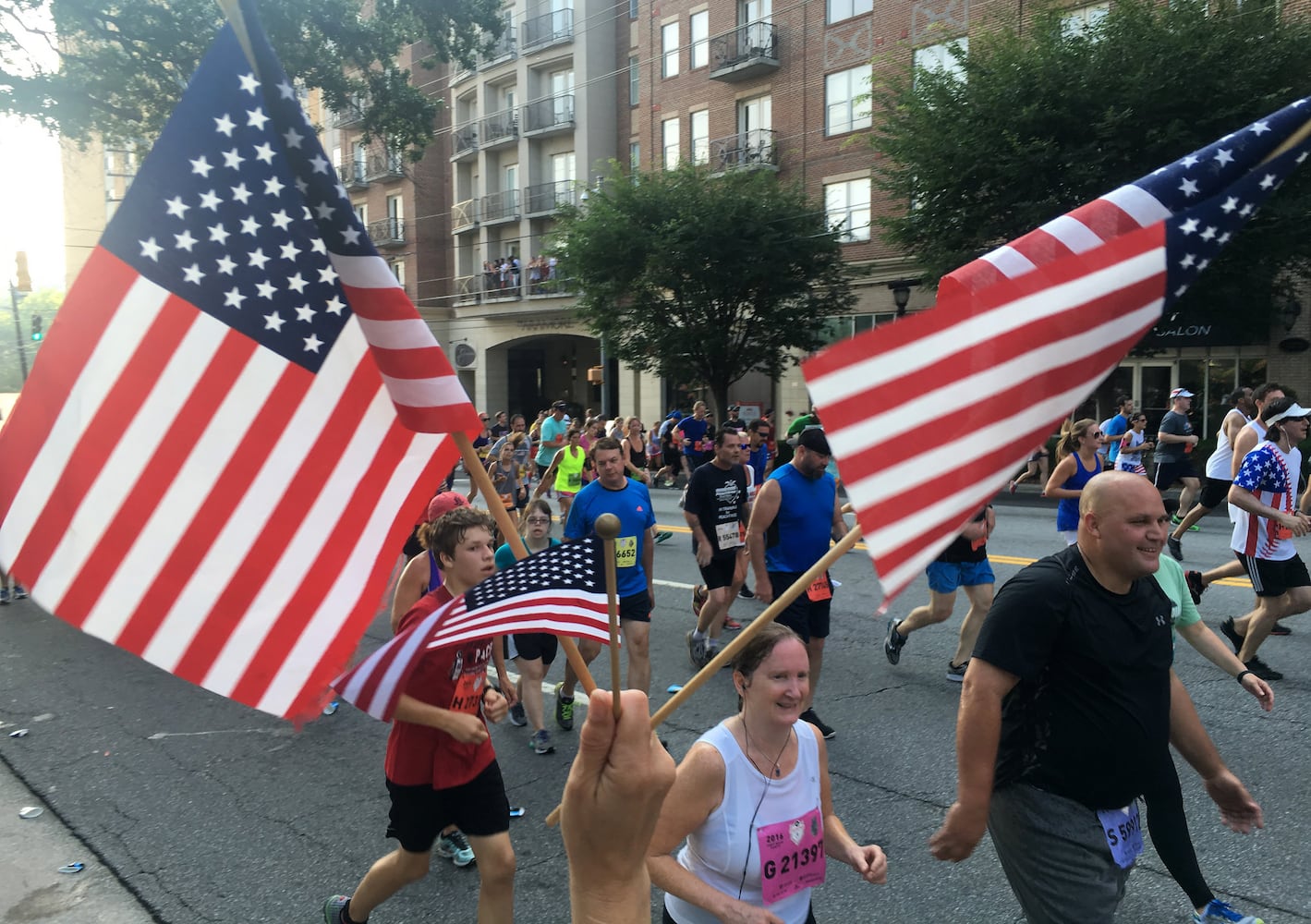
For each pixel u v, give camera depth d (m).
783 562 5.48
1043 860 2.51
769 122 27.42
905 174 17.97
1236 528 6.29
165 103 15.28
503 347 38.09
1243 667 3.44
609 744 1.58
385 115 17.08
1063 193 16.22
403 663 2.09
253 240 2.17
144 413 2.12
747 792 2.39
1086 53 16.02
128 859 4.18
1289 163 2.17
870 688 6.29
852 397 1.92
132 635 2.09
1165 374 21.06
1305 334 19.00
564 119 34.09
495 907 3.10
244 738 5.74
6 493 2.03
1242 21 15.34
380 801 4.79
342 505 2.25
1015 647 2.47
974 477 1.95
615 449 5.57
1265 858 3.84
